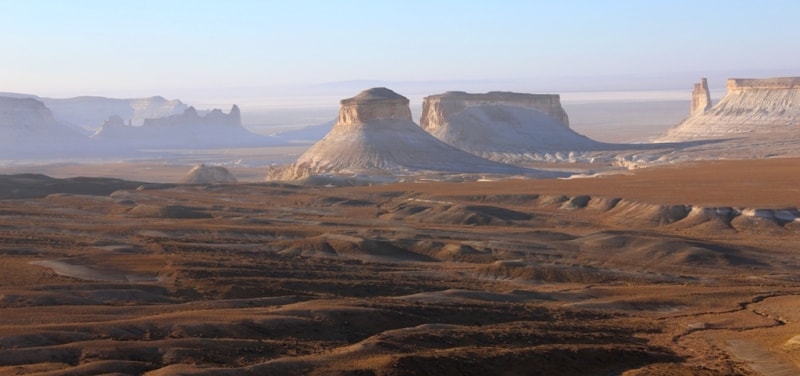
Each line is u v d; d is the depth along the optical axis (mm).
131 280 79000
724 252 109688
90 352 50500
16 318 59219
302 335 58938
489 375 50312
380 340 55375
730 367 57062
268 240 117938
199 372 46094
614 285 93188
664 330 70562
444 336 58406
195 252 101125
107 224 129125
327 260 102438
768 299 84000
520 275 95312
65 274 80625
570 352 55531
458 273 97562
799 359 59500
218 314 61562
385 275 91875
